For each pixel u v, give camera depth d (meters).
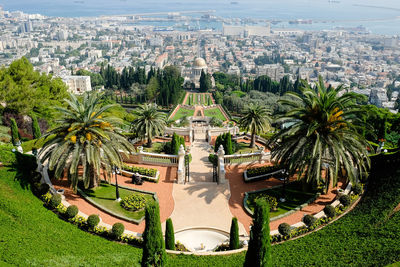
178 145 45.78
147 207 19.39
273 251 25.47
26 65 61.50
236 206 34.22
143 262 20.31
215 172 41.56
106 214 31.77
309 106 32.69
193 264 23.81
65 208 30.59
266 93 136.38
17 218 26.19
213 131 68.69
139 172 39.66
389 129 58.44
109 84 148.25
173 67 169.88
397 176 31.94
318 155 30.20
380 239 24.59
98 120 32.22
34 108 58.31
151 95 128.12
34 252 22.41
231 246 26.52
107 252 25.08
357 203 32.62
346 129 32.09
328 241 26.23
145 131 51.78
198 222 31.77
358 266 21.66
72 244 25.09
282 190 34.28
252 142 55.75
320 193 35.06
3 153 31.66
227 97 126.00
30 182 32.72
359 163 31.98
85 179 32.28
